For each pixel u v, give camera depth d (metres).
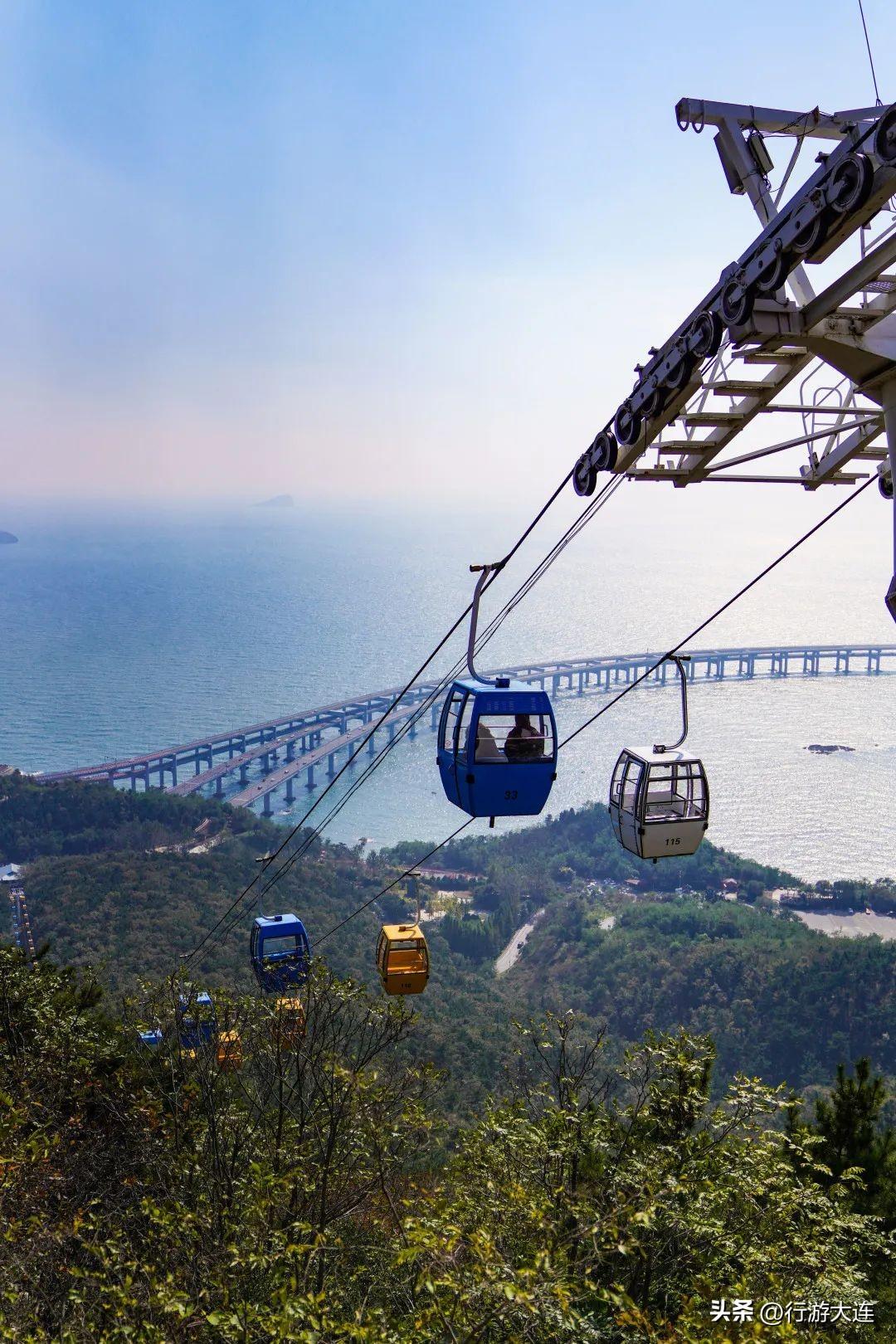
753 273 8.08
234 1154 11.93
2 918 102.62
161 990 14.35
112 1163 12.39
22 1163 10.60
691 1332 8.81
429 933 142.75
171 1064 13.49
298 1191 10.78
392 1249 10.22
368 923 121.25
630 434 10.74
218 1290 8.54
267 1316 7.59
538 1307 7.89
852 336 8.15
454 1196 11.41
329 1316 8.78
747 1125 12.45
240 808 183.25
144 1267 8.48
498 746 14.42
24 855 162.50
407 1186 12.16
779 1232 11.55
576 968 126.44
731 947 116.31
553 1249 9.71
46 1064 13.62
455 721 14.92
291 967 14.45
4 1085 13.34
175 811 176.25
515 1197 9.95
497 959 139.88
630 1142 12.64
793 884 173.38
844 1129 14.83
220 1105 13.11
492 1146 12.48
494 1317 8.06
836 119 8.93
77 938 94.50
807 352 9.47
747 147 9.09
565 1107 12.58
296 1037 13.29
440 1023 67.56
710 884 172.12
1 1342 7.94
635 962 120.50
